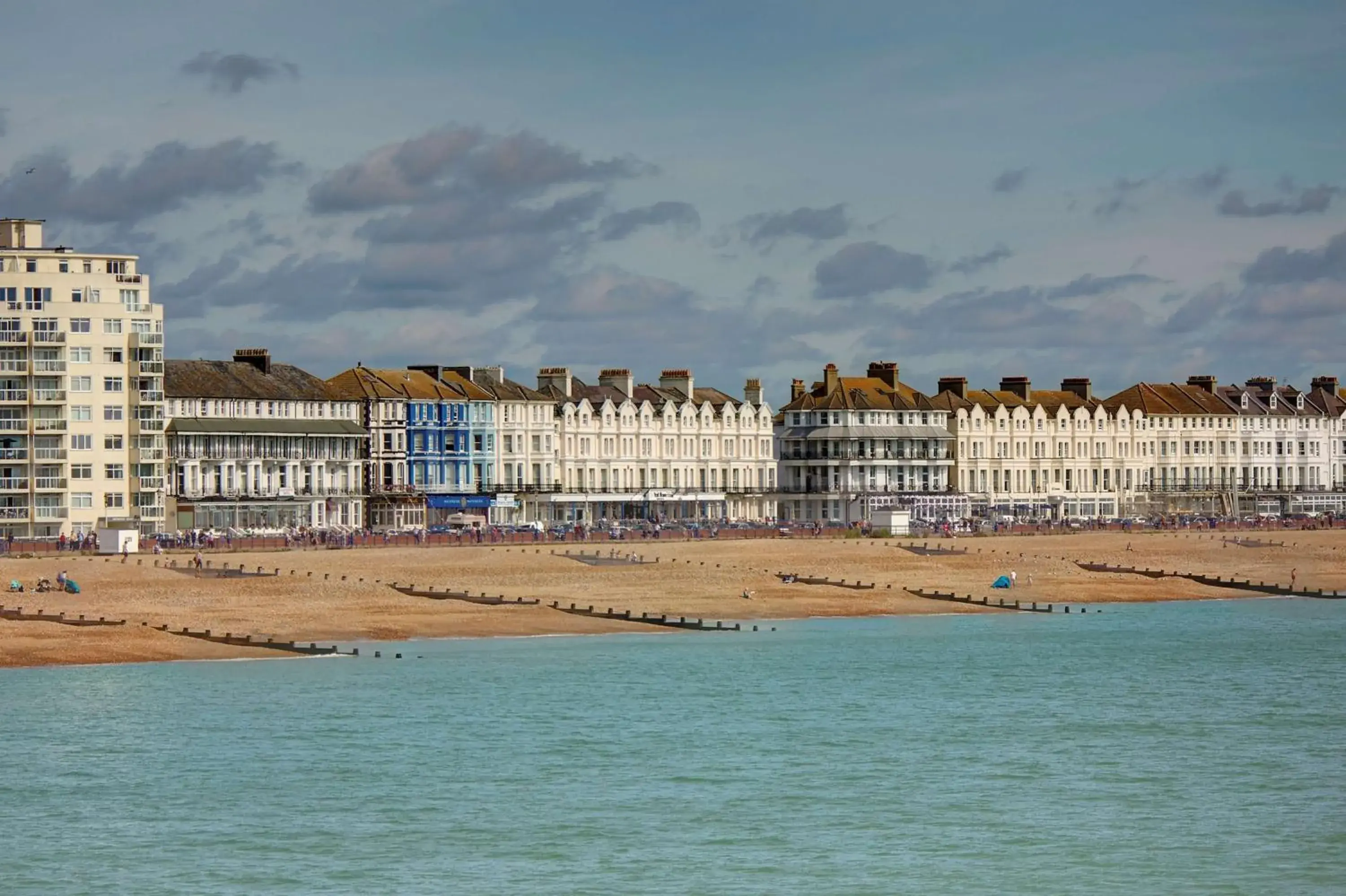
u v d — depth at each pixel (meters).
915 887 68.75
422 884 68.56
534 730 94.75
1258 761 89.12
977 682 113.00
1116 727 97.69
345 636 127.38
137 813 77.38
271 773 84.19
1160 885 69.06
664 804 79.81
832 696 106.88
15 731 92.06
